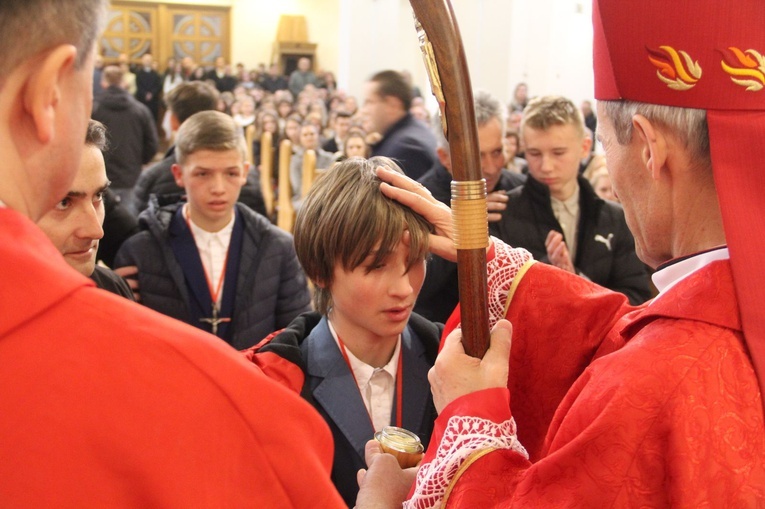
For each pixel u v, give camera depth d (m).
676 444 0.74
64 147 0.60
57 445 0.53
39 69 0.56
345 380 1.23
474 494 0.83
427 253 1.23
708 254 0.83
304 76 14.23
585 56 9.86
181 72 13.84
